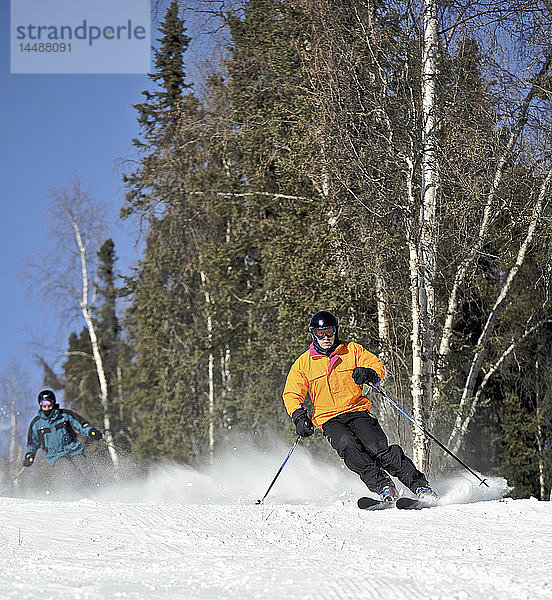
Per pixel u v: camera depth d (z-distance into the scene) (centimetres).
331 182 2275
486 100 2002
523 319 2530
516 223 2159
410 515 730
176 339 3375
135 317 3562
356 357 959
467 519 693
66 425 1476
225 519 711
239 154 2803
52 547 588
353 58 2097
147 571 482
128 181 3058
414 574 446
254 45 2680
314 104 2189
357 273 2208
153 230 3092
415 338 1969
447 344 2228
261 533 637
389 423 2175
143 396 3659
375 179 2048
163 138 3030
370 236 2133
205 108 2877
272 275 2602
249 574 457
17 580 456
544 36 1995
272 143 2569
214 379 3347
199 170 2948
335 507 818
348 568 472
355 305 2308
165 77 3122
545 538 594
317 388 960
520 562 489
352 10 2186
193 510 778
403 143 2011
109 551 567
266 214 2784
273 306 2669
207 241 3147
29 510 805
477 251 2106
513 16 1973
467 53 2003
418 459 1903
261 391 2697
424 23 1992
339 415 962
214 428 3048
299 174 2373
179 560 524
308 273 2311
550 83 2044
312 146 2228
